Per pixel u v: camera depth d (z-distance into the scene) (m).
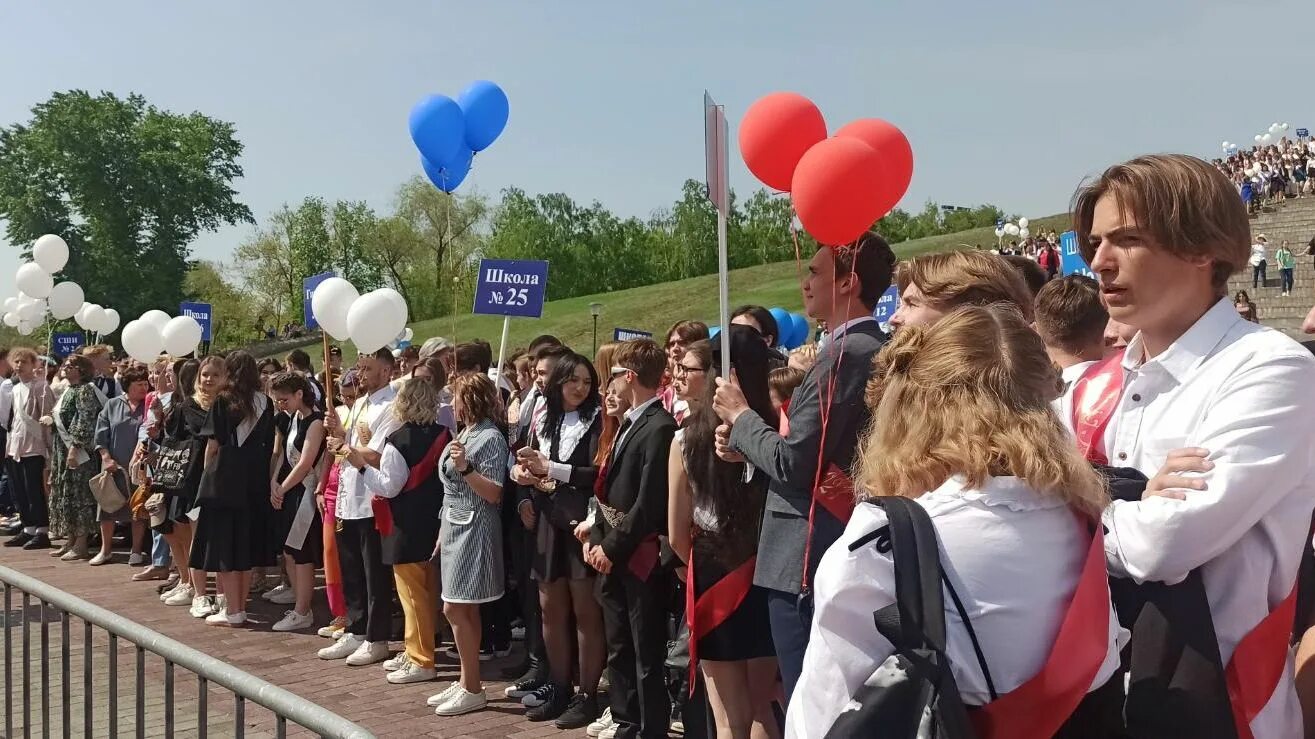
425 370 7.17
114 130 48.50
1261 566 1.71
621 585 4.63
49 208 47.47
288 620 7.18
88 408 9.73
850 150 2.91
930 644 1.39
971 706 1.45
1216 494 1.62
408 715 5.27
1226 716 1.61
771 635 3.31
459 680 5.82
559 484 5.10
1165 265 1.83
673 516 3.67
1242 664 1.69
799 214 3.01
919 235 80.12
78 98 48.38
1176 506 1.63
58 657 5.68
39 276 13.44
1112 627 1.56
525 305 8.66
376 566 6.23
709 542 3.54
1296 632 1.97
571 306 54.69
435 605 5.99
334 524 6.72
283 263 59.94
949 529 1.47
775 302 46.31
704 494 3.53
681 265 78.88
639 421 4.53
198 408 7.44
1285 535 1.73
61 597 3.17
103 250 47.09
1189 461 1.68
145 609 7.84
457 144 5.99
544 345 6.38
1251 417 1.68
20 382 10.73
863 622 1.46
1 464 11.95
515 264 8.69
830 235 2.97
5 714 3.60
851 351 2.87
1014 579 1.46
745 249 78.00
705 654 3.54
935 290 2.53
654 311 49.59
